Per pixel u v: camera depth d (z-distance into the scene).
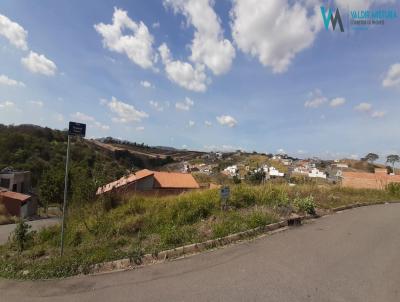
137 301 4.77
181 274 5.73
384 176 37.34
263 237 7.84
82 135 7.59
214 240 7.28
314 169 94.81
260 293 4.72
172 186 30.28
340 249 6.85
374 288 4.83
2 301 5.21
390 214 11.92
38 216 32.84
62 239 7.20
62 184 30.69
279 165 114.94
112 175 12.77
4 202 31.08
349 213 11.77
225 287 5.01
